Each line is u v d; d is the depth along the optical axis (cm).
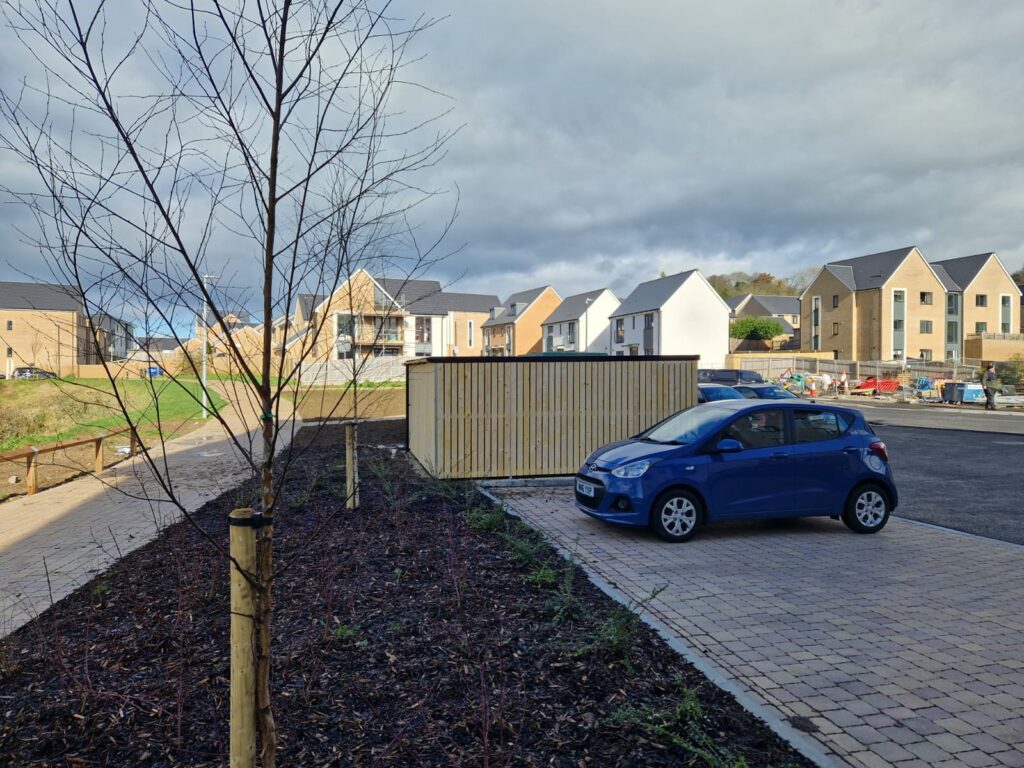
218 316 224
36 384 2009
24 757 300
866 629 485
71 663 395
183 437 1827
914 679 404
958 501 1002
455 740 313
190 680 369
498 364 1089
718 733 327
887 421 2433
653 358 1130
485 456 1085
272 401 236
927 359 5638
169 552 645
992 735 340
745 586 584
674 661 413
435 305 7738
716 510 747
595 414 1116
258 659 225
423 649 412
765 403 805
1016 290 6075
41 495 1053
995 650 447
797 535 777
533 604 493
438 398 1074
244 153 236
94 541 692
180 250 218
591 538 752
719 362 5581
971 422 2364
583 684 372
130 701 345
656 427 862
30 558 672
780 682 400
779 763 304
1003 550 711
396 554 618
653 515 736
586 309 6812
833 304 5991
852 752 325
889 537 769
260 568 226
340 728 322
